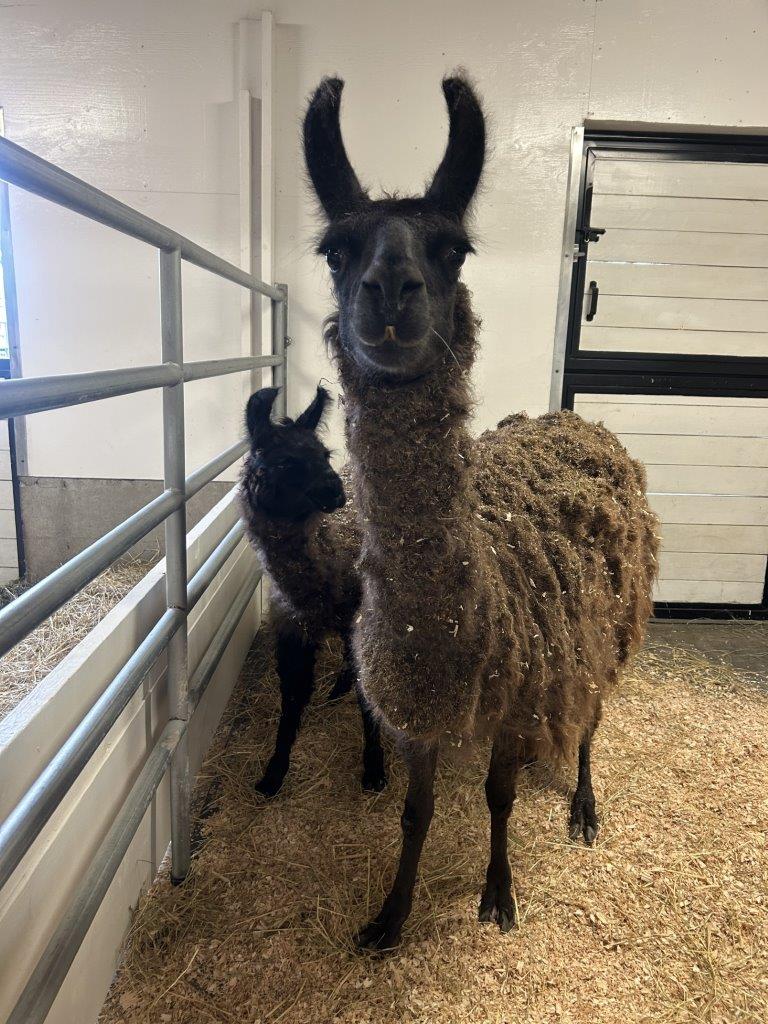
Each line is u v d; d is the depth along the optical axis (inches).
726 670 156.0
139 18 162.2
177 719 88.5
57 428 184.7
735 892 89.0
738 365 180.5
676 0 158.7
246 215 167.3
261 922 83.4
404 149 168.6
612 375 181.3
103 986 73.4
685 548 192.9
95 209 57.4
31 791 50.3
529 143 166.7
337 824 101.1
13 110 167.3
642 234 174.2
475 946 79.9
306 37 162.4
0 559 196.5
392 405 59.9
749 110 164.2
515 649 69.5
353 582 103.8
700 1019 72.1
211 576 103.2
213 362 98.0
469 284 174.9
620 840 97.8
